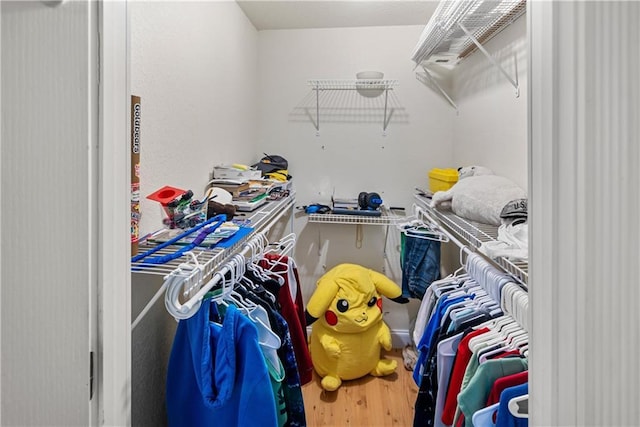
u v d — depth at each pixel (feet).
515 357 3.02
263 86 8.46
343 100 8.36
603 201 1.45
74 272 1.80
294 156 8.51
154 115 3.72
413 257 6.72
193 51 4.75
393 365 7.45
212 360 2.83
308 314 6.99
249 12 7.31
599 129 1.45
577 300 1.50
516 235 3.46
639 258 1.45
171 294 2.43
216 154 5.72
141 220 3.46
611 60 1.44
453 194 5.31
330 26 8.13
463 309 4.05
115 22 1.92
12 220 1.79
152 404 3.56
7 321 1.81
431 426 4.18
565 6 1.50
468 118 7.16
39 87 1.76
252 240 3.90
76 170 1.77
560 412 1.57
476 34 5.83
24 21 1.75
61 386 1.82
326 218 7.68
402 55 8.14
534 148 1.69
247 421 2.77
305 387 7.10
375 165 8.40
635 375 1.47
